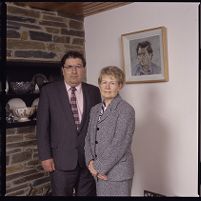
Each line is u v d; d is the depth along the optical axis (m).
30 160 2.53
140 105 2.49
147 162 2.46
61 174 2.00
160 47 2.26
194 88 2.09
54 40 2.69
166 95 2.29
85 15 2.87
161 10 2.26
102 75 1.64
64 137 1.97
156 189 2.40
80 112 2.03
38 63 2.58
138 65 2.44
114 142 1.57
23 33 2.46
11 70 2.51
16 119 2.43
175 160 2.25
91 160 1.69
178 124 2.22
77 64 1.98
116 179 1.59
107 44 2.73
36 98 2.62
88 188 2.14
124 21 2.56
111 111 1.61
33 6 2.52
